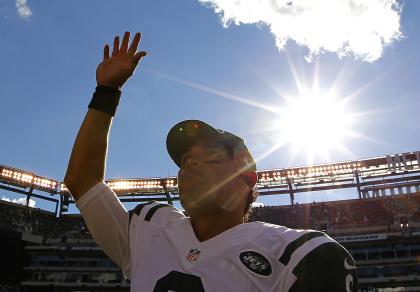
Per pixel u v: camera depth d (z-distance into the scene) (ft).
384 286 131.95
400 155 148.46
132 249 6.84
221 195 6.35
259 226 6.23
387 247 135.85
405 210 143.64
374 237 136.98
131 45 8.43
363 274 135.03
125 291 147.64
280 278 5.45
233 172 6.70
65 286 149.69
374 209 148.46
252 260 5.66
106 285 148.56
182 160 6.91
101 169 7.70
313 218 152.87
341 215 150.82
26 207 163.43
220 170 6.53
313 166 157.69
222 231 6.36
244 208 6.99
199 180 6.44
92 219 7.28
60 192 172.24
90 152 7.58
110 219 7.27
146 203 7.58
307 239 5.56
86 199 7.31
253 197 7.32
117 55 8.41
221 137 6.91
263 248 5.75
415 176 147.13
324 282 4.99
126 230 7.25
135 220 7.21
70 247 153.48
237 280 5.57
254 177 7.11
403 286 130.41
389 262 133.49
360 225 145.28
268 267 5.56
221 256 5.83
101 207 7.30
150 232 6.75
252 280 5.52
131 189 169.48
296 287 5.24
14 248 152.87
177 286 5.74
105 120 7.98
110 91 8.16
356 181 153.58
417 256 131.44
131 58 8.33
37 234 159.22
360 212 149.28
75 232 162.61
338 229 147.02
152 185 169.07
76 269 151.94
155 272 6.12
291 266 5.37
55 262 153.58
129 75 8.34
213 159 6.57
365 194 155.33
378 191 153.17
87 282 149.69
